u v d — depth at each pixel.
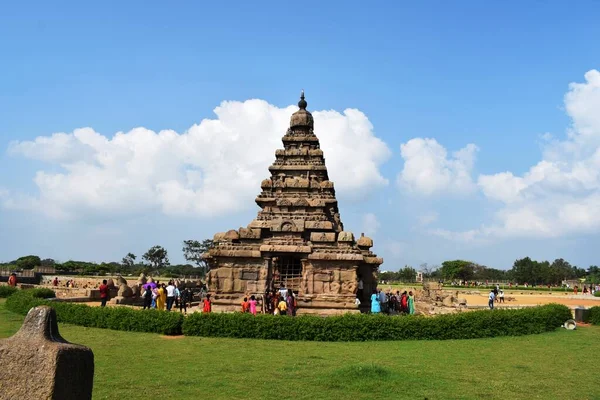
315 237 35.62
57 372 7.02
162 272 139.38
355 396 14.12
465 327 26.00
